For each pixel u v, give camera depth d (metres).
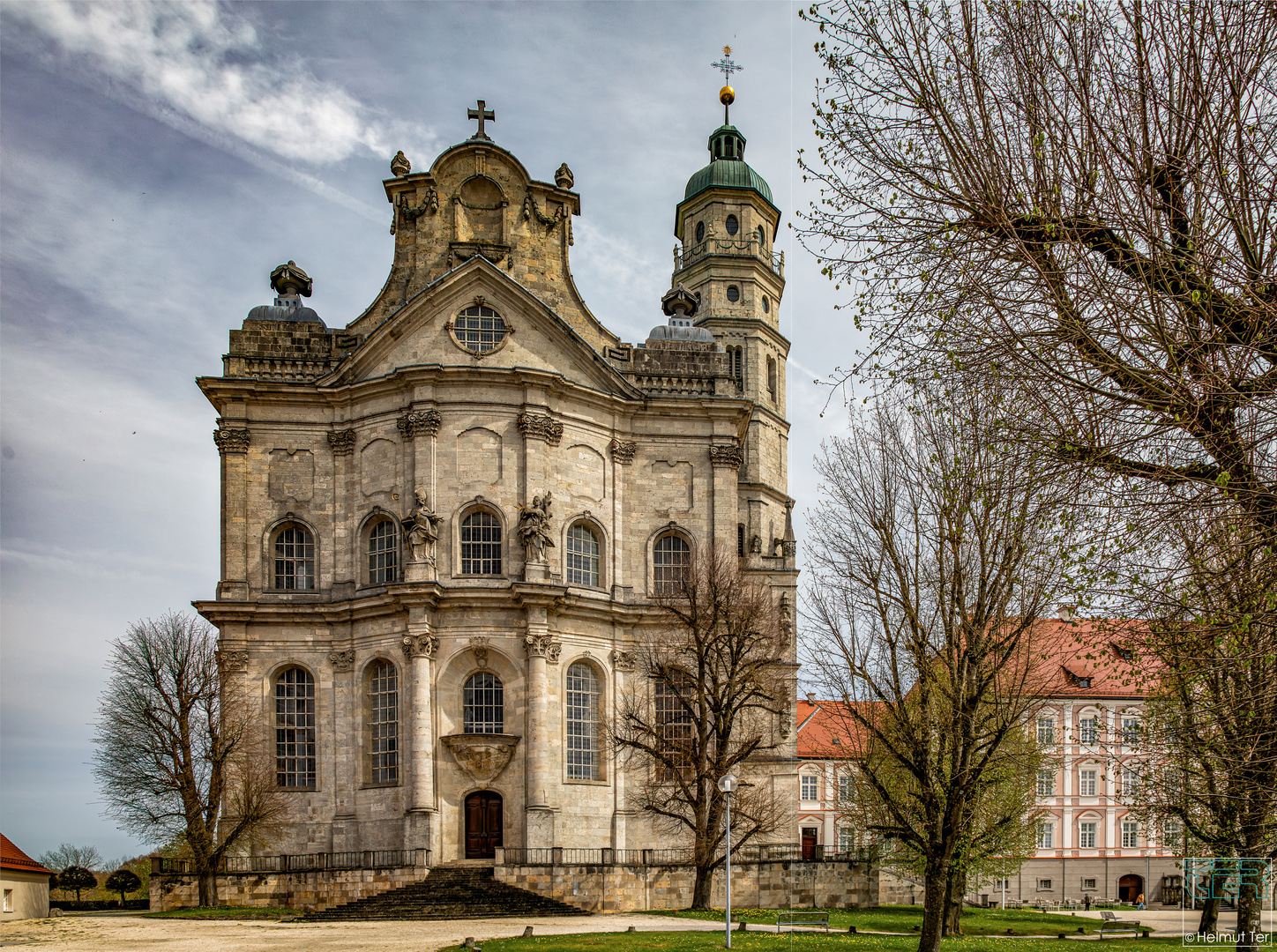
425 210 68.25
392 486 64.06
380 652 61.78
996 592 33.66
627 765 63.34
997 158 18.38
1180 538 18.52
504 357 65.12
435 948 36.00
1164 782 33.19
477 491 62.69
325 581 65.00
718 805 54.62
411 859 57.16
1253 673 19.41
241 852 60.66
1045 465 18.70
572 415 65.81
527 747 59.50
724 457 68.38
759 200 88.44
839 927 48.66
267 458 66.12
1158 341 16.67
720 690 59.59
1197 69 16.67
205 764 59.84
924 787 34.59
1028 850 54.91
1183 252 16.61
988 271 18.39
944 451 33.34
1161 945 44.81
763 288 88.31
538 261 68.88
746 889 58.50
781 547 83.00
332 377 65.94
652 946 36.78
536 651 60.25
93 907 71.88
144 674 60.75
